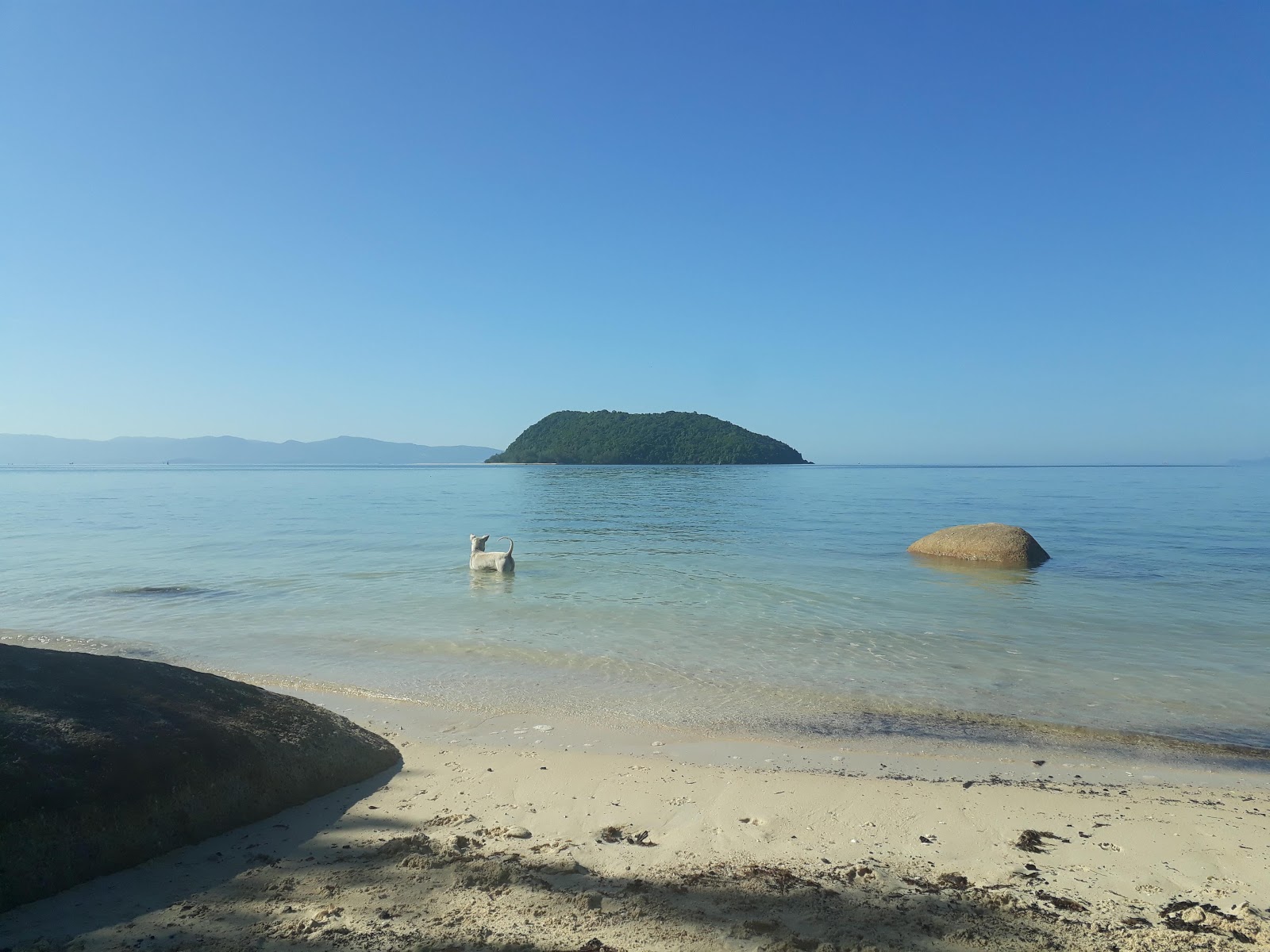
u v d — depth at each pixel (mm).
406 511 36562
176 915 3492
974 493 51656
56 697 4566
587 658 9227
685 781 5461
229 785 4598
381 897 3684
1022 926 3523
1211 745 6512
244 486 71688
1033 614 11812
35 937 3279
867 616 11664
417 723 6855
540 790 5254
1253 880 4070
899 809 5012
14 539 23359
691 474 94812
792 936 3367
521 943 3262
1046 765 6008
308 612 12000
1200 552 19031
